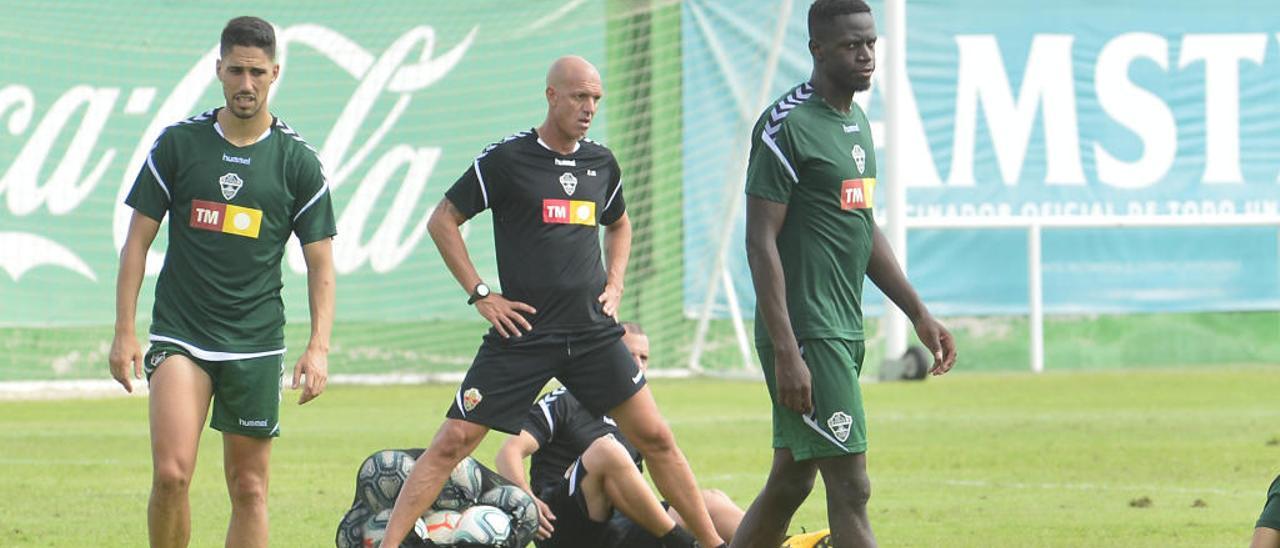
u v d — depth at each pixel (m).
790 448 20.70
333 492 35.16
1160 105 71.25
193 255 21.81
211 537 28.97
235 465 22.66
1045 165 70.56
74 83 64.00
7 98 63.19
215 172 21.78
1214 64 71.50
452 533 23.09
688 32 68.69
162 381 21.56
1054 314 72.38
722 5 68.50
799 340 20.47
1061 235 72.25
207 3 65.50
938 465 40.25
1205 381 65.06
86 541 28.12
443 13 67.75
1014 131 70.44
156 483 21.28
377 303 66.88
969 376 68.38
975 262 71.00
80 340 65.00
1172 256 72.62
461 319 67.62
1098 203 70.81
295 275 65.62
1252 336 73.50
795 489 21.17
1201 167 71.56
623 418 23.36
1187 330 73.38
